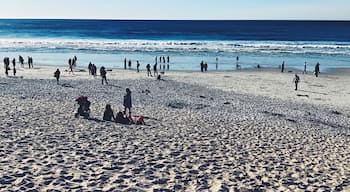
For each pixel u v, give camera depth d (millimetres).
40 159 11273
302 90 34031
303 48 77500
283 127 18391
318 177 11250
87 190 9227
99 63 51719
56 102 21547
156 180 10180
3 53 62375
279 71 47125
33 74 38031
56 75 31031
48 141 13219
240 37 120188
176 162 11789
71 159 11453
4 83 29281
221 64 52938
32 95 23766
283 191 9945
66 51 66875
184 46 77688
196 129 16688
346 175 11602
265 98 28938
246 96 29391
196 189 9727
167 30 160750
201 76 40812
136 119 18406
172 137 14938
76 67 46562
